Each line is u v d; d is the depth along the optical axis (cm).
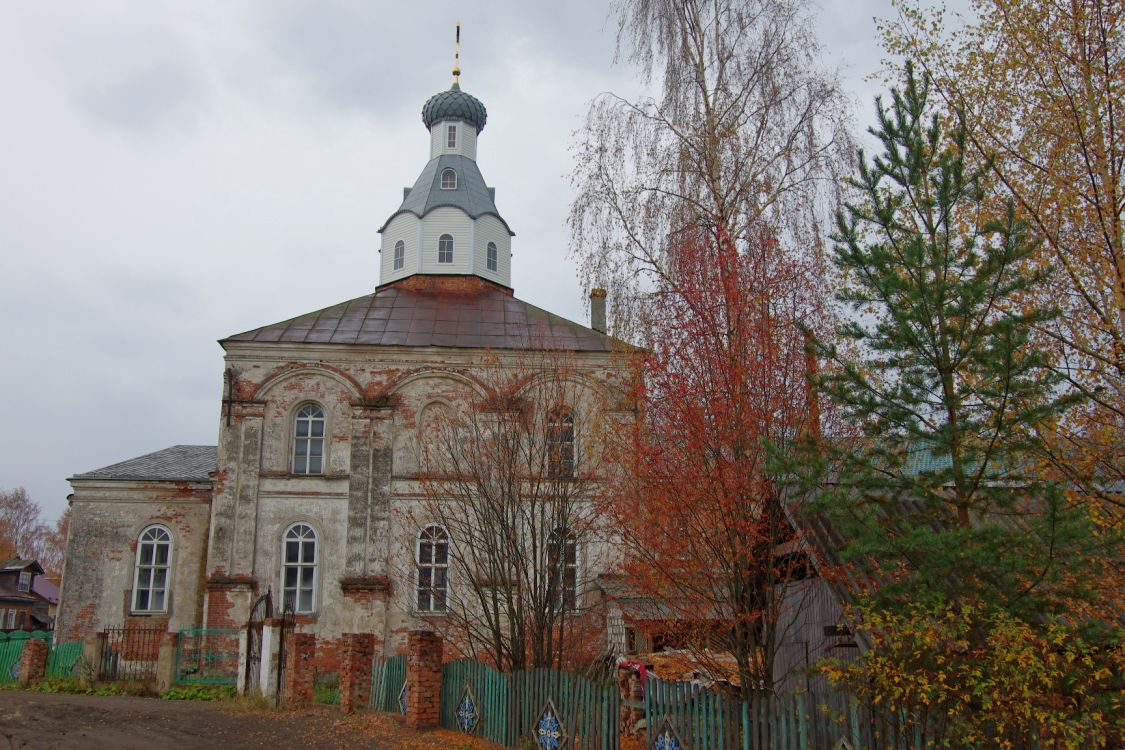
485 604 1953
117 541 3234
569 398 2805
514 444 2198
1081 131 1329
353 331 3262
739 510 1343
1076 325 1343
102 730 1697
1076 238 1385
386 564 2973
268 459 3067
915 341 1092
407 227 4056
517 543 2012
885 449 1141
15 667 2705
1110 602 1053
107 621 3158
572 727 1470
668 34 2028
